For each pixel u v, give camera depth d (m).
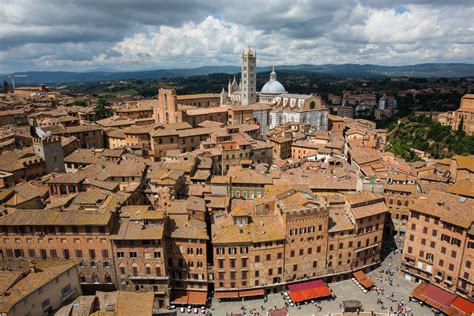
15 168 132.62
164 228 104.44
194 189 137.88
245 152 174.12
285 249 108.69
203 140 197.62
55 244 101.50
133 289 104.94
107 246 101.19
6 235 100.69
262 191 140.12
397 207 143.38
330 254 114.88
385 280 118.88
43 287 81.50
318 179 147.75
